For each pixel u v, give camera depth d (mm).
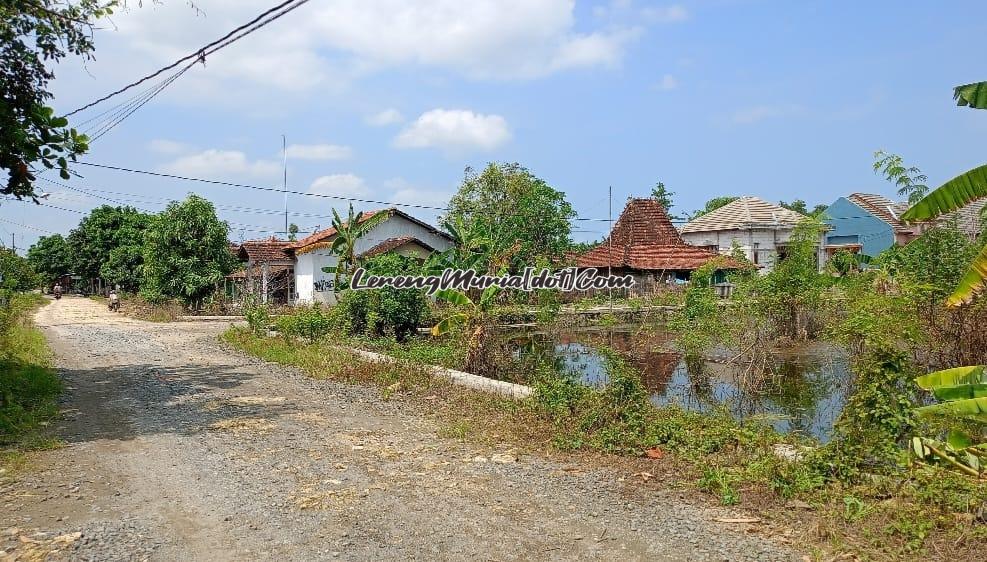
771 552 4523
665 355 16578
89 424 8508
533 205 31750
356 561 4441
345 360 13227
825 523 4867
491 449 7223
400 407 9562
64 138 9102
